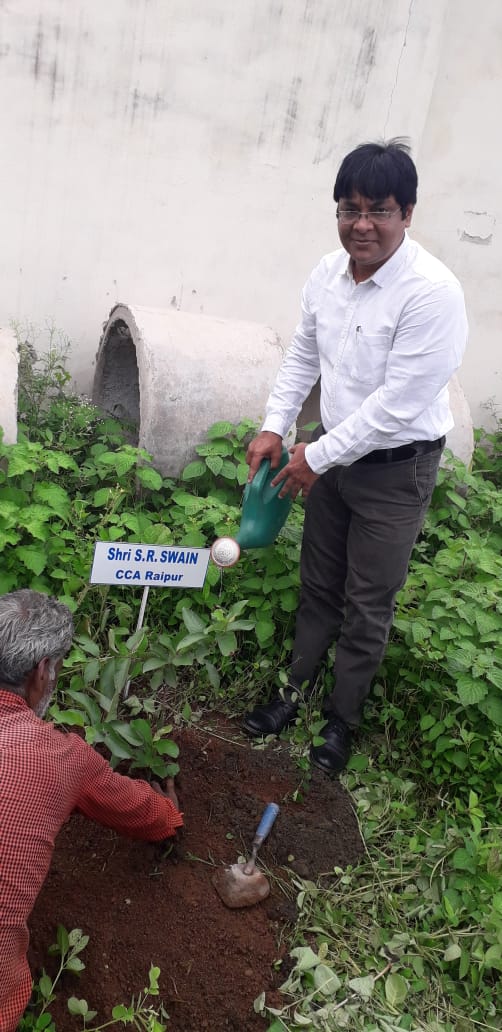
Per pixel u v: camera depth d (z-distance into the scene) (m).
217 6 4.31
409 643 3.03
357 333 2.53
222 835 2.57
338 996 2.19
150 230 4.68
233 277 4.96
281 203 4.87
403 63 4.79
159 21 4.26
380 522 2.68
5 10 4.02
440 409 2.66
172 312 4.13
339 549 2.96
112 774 2.01
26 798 1.63
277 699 3.12
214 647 3.10
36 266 4.56
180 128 4.51
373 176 2.23
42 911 2.21
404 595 3.28
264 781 2.79
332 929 2.37
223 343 4.01
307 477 2.64
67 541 3.34
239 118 4.60
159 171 4.57
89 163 4.43
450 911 2.31
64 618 1.88
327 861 2.56
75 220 4.53
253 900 2.37
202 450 3.76
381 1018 2.15
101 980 2.11
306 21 4.50
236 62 4.47
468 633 3.01
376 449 2.60
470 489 4.42
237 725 3.03
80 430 4.15
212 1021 2.09
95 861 2.39
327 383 2.71
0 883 1.57
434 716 2.97
